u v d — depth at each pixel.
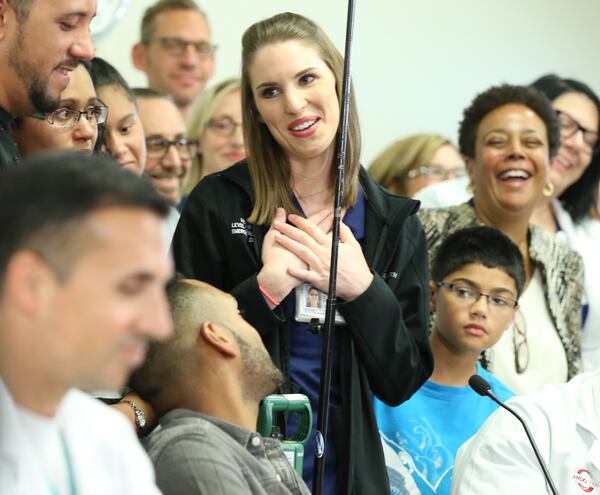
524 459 5.37
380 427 6.25
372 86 10.70
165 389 4.21
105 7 9.05
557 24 11.45
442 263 6.63
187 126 8.86
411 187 9.41
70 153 2.73
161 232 2.74
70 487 2.94
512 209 7.51
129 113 6.46
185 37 9.02
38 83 4.74
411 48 10.84
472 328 6.46
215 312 4.27
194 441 3.92
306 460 5.25
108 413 3.18
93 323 2.65
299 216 5.42
